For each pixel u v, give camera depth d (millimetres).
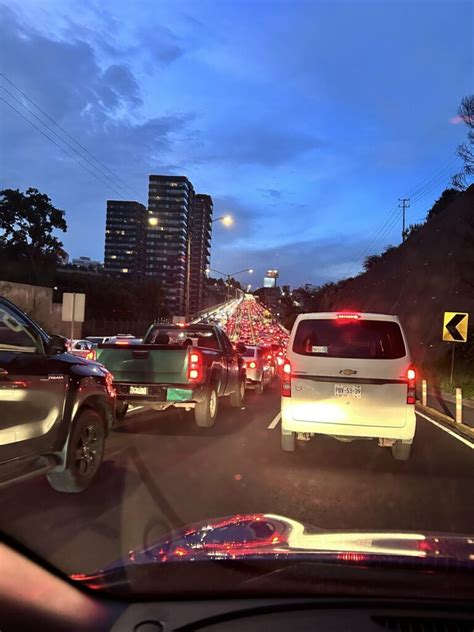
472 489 6836
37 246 68000
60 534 4695
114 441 9375
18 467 5227
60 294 68062
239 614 2588
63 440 5836
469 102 26469
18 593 2951
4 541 4180
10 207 65250
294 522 3756
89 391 6297
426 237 60438
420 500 6289
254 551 2926
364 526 5316
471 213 41969
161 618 2609
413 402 7953
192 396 10281
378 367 7965
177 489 6445
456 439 10922
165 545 3123
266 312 177375
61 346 5891
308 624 2479
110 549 4352
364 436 8016
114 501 5820
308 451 8984
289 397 8250
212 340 13250
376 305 64500
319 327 8422
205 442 9492
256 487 6660
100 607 2818
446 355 30891
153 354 10375
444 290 45406
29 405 5344
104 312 73750
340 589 2637
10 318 5953
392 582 2615
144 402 10305
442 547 3133
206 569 2750
